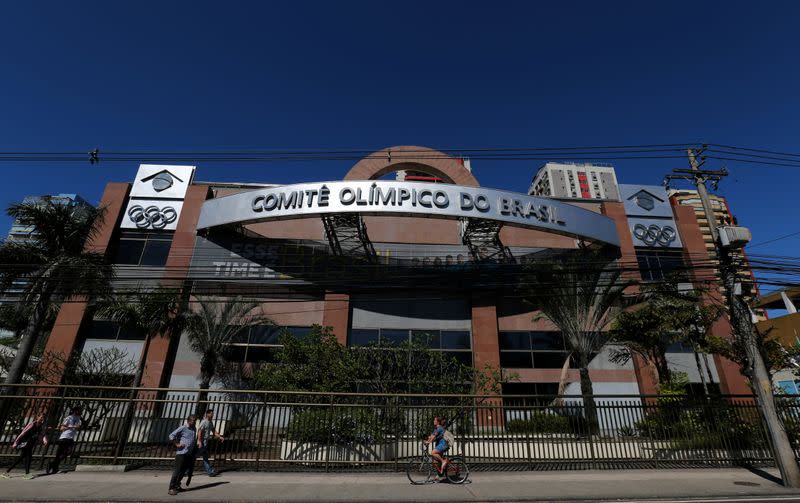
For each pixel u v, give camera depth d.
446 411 13.82
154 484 10.29
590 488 10.27
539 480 11.16
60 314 23.77
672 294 21.00
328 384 15.36
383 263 26.58
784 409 13.83
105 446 12.80
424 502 8.96
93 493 9.26
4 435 13.75
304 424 13.03
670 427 13.69
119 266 25.75
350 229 26.44
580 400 23.72
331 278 25.70
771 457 13.16
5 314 20.47
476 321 25.25
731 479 11.40
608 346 25.38
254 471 11.97
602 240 26.27
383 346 17.97
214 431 11.99
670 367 26.12
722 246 13.60
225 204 25.58
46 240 17.80
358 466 12.72
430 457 11.31
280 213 23.95
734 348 16.08
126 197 28.28
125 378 22.39
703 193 14.37
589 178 127.62
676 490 10.12
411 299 25.86
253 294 23.73
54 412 12.72
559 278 21.12
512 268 25.95
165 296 19.81
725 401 14.45
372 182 23.81
